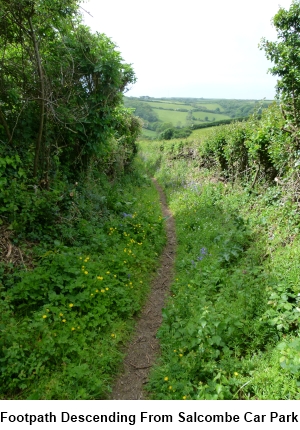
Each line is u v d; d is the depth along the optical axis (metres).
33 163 6.11
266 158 8.27
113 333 4.14
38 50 5.48
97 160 9.47
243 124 10.83
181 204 10.95
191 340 3.91
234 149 10.49
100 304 4.43
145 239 7.20
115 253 5.95
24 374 3.12
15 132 6.05
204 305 4.50
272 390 3.02
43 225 5.56
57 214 5.76
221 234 7.05
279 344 3.42
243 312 4.18
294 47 6.31
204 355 3.69
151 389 3.50
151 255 6.69
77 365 3.48
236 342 3.79
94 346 3.81
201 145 16.14
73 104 7.00
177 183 14.76
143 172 18.39
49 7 5.33
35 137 6.42
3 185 5.27
